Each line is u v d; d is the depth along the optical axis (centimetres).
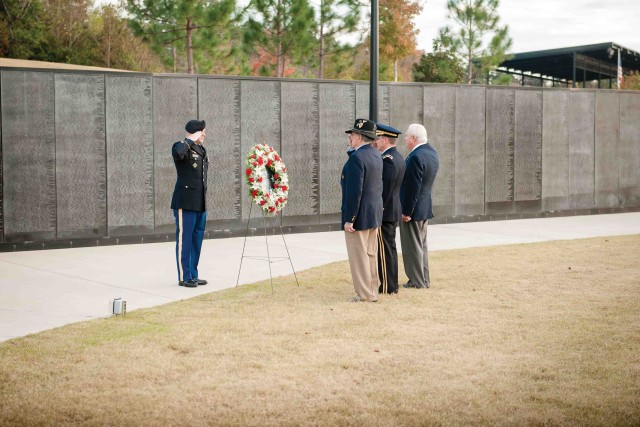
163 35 2988
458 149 1652
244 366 600
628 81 3941
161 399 523
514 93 1705
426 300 852
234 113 1421
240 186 1438
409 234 924
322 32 3125
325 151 1512
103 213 1324
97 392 537
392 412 501
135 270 1077
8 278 1009
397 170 885
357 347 654
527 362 609
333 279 991
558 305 820
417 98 1606
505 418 490
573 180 1789
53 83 1278
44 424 478
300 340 677
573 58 3344
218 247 1307
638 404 514
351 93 1531
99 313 797
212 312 794
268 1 2905
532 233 1477
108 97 1317
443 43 3612
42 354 629
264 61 3631
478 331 709
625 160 1855
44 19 4541
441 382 561
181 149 941
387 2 3903
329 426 478
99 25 4788
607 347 651
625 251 1211
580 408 507
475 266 1079
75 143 1298
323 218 1522
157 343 665
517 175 1720
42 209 1281
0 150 1253
